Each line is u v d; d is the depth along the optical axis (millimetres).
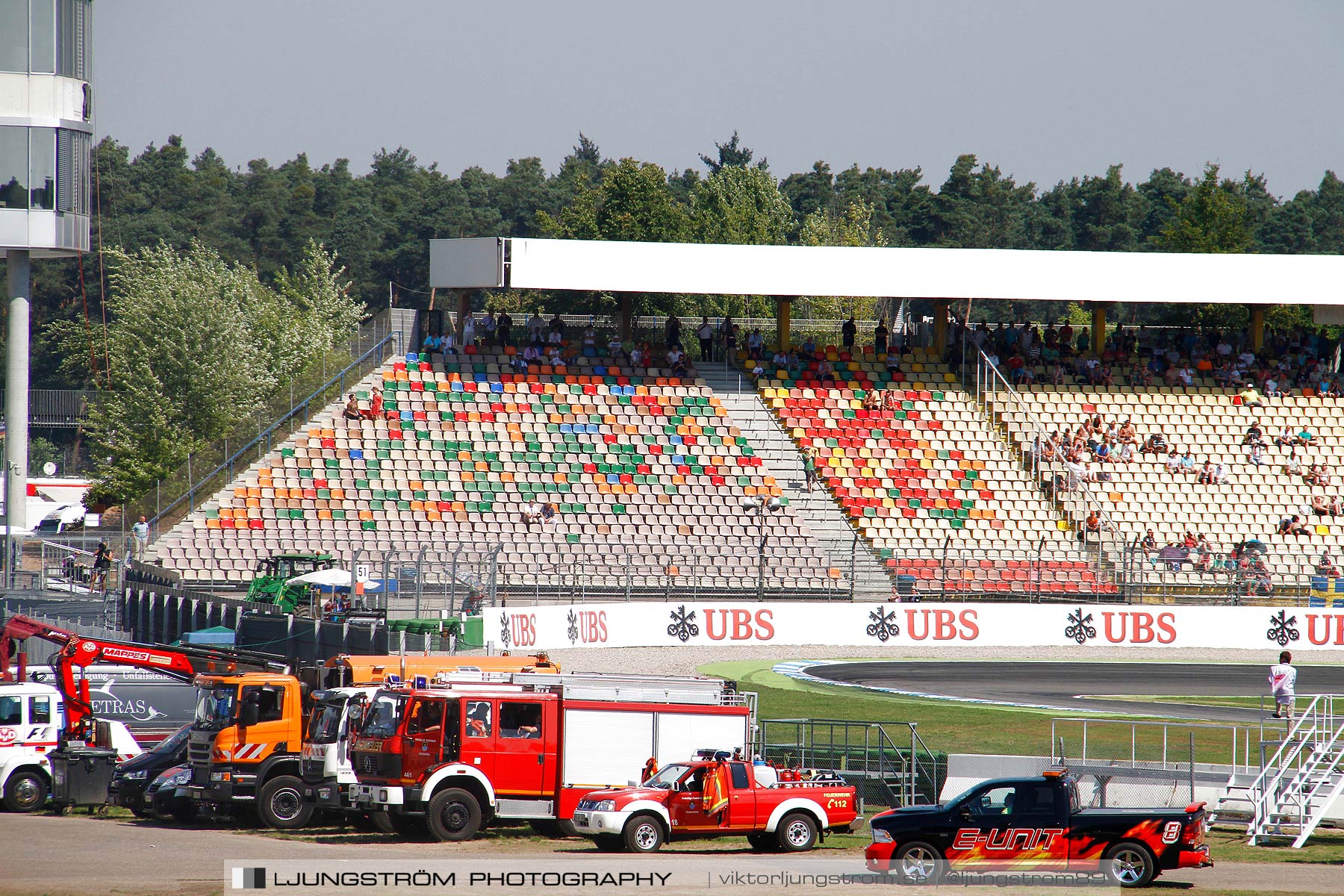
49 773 61188
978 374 127125
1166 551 113062
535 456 113688
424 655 67438
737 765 49188
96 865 44000
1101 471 122625
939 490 118625
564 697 51500
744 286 122312
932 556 112312
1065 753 62531
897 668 93750
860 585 107750
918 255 124938
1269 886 42219
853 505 115438
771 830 48875
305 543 101375
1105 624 106750
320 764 54250
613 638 95125
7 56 124375
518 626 86125
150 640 91625
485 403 116625
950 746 64000
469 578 92562
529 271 118188
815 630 102812
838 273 123938
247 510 102438
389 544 102812
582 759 51406
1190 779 54438
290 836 52219
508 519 107938
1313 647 108438
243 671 60375
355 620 81000
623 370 123125
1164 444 125625
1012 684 87562
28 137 124188
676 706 52562
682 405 121500
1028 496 119250
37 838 50406
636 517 110938
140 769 58406
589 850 48688
